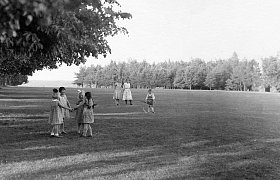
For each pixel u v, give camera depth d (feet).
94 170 24.52
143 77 409.90
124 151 31.78
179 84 391.45
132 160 28.04
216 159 29.19
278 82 324.19
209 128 49.85
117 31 27.86
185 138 40.14
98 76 449.89
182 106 98.37
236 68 362.12
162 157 29.50
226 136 42.34
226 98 157.38
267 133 45.78
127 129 47.24
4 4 10.07
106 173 23.76
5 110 74.33
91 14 23.25
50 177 22.47
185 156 30.14
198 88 399.44
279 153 32.35
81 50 31.86
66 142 36.35
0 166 25.26
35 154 29.84
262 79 351.25
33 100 115.14
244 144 36.96
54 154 29.94
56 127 40.06
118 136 40.96
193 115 70.44
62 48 25.94
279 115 73.46
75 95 162.09
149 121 57.77
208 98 153.89
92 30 25.30
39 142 36.09
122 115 68.13
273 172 25.25
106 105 97.86
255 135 43.70
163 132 44.80
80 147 33.50
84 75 480.23
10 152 30.50
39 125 50.06
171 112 77.30
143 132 44.50
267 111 84.43
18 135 40.57
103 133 43.32
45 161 27.14
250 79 353.31
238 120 62.08
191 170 25.25
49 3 10.18
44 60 48.19
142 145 35.14
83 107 40.78
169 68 419.95
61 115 40.57
